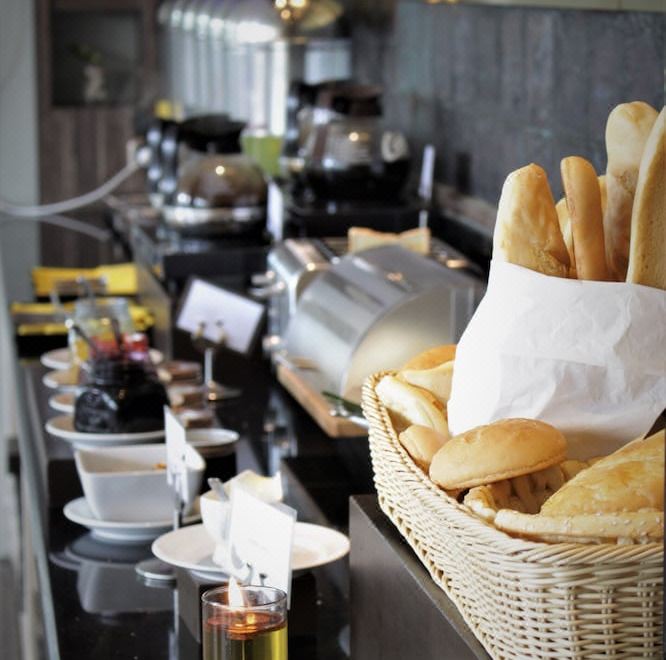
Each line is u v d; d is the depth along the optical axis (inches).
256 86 202.2
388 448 57.6
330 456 105.7
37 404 118.7
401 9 160.9
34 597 115.1
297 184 155.9
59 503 97.8
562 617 44.2
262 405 122.3
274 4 169.2
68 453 100.7
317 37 171.0
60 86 241.3
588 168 55.1
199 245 143.0
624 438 52.3
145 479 89.3
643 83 92.8
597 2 98.2
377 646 63.2
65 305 157.3
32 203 243.3
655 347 52.1
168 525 88.4
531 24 116.2
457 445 51.2
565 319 52.7
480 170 133.7
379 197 145.0
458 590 51.7
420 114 154.7
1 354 200.8
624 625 43.8
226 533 74.1
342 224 138.4
